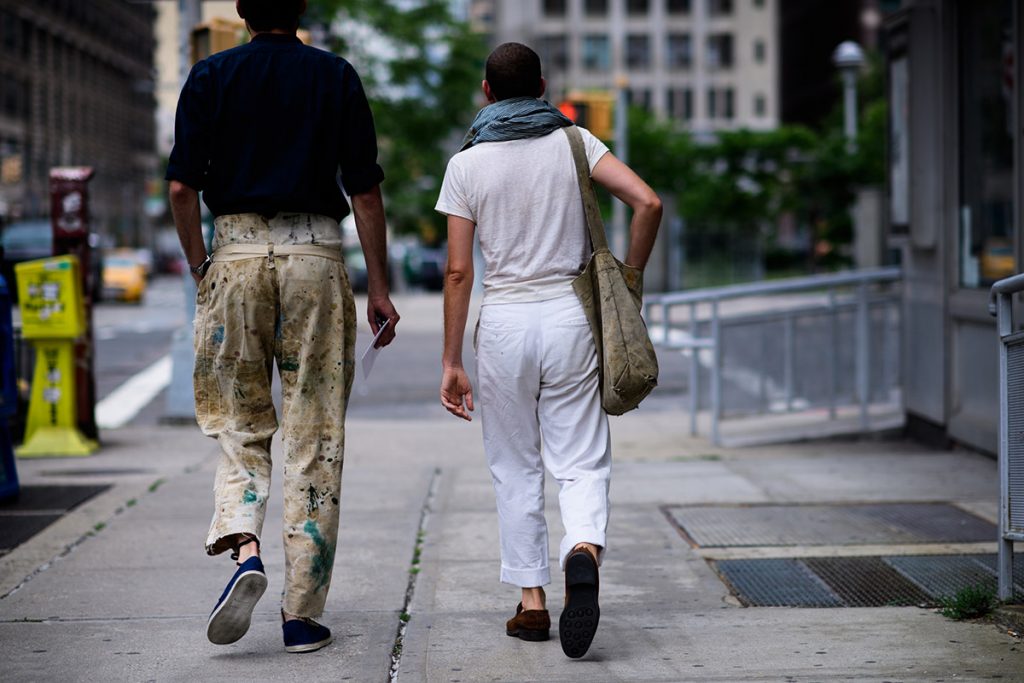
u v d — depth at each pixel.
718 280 36.72
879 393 10.73
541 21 88.31
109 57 90.94
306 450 4.45
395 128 33.59
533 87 4.56
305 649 4.50
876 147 40.62
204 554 6.13
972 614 4.91
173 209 4.34
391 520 6.95
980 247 8.73
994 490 7.71
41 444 9.74
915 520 6.91
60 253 10.02
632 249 4.34
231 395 4.46
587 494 4.34
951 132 9.07
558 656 4.43
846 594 5.39
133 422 12.61
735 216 45.00
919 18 9.33
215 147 4.38
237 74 4.34
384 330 4.53
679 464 8.95
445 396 4.46
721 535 6.60
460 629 4.80
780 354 10.53
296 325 4.42
